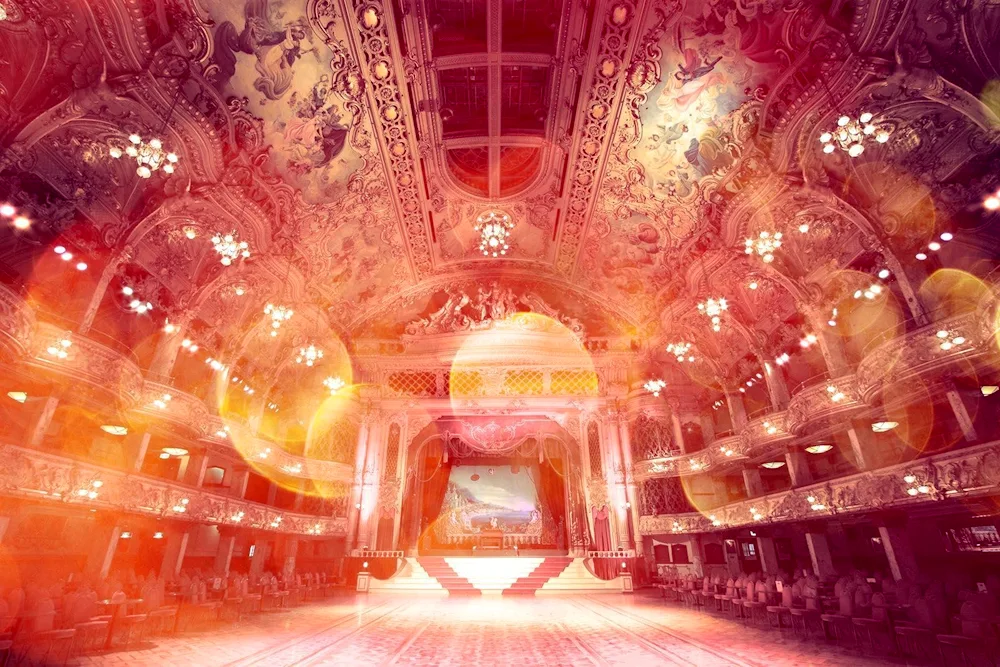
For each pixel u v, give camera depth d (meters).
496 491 28.86
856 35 11.03
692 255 18.91
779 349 18.55
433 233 21.95
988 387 12.01
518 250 23.94
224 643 9.73
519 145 17.89
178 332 15.80
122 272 13.99
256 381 21.09
